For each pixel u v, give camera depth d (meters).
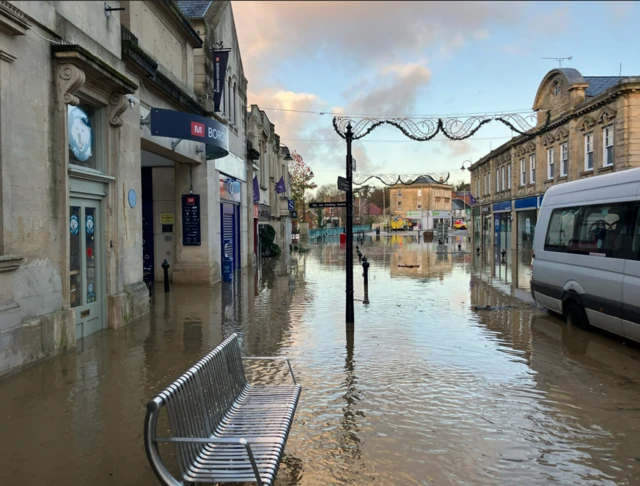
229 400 4.07
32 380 5.93
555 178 28.30
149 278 15.48
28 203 6.45
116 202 9.00
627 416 5.02
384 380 6.13
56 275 7.11
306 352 7.48
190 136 10.94
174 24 13.12
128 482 3.64
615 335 8.73
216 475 2.98
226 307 11.57
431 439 4.44
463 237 67.19
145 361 6.84
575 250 9.35
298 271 21.31
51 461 3.94
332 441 4.39
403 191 97.94
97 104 8.50
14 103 6.18
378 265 24.44
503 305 12.05
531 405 5.30
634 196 7.79
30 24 6.48
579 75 26.28
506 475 3.81
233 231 20.77
